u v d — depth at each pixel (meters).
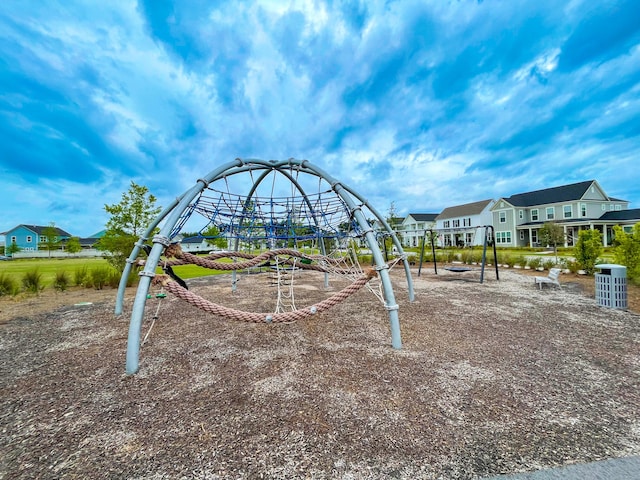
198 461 1.75
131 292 8.11
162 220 5.55
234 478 1.62
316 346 3.71
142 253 9.55
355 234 5.45
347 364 3.14
